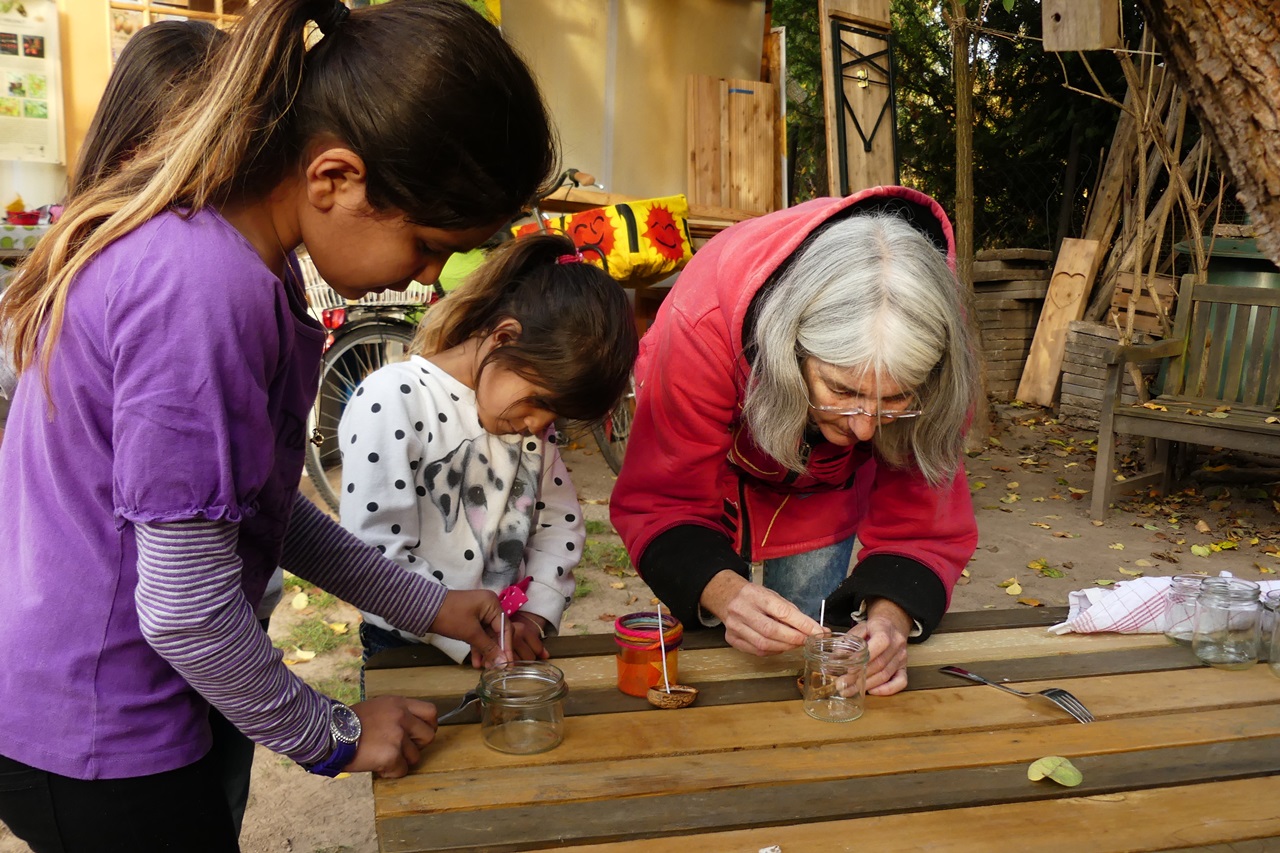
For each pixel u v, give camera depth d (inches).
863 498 96.1
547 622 75.9
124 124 49.5
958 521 78.5
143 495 40.2
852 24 263.0
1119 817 51.1
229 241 41.7
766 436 70.0
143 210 41.6
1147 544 197.5
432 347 78.4
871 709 63.8
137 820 47.3
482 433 75.5
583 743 58.3
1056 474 249.0
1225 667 71.5
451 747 57.6
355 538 62.6
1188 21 90.4
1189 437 202.8
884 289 63.7
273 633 146.8
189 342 39.9
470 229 44.4
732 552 76.8
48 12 204.4
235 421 41.7
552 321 68.8
